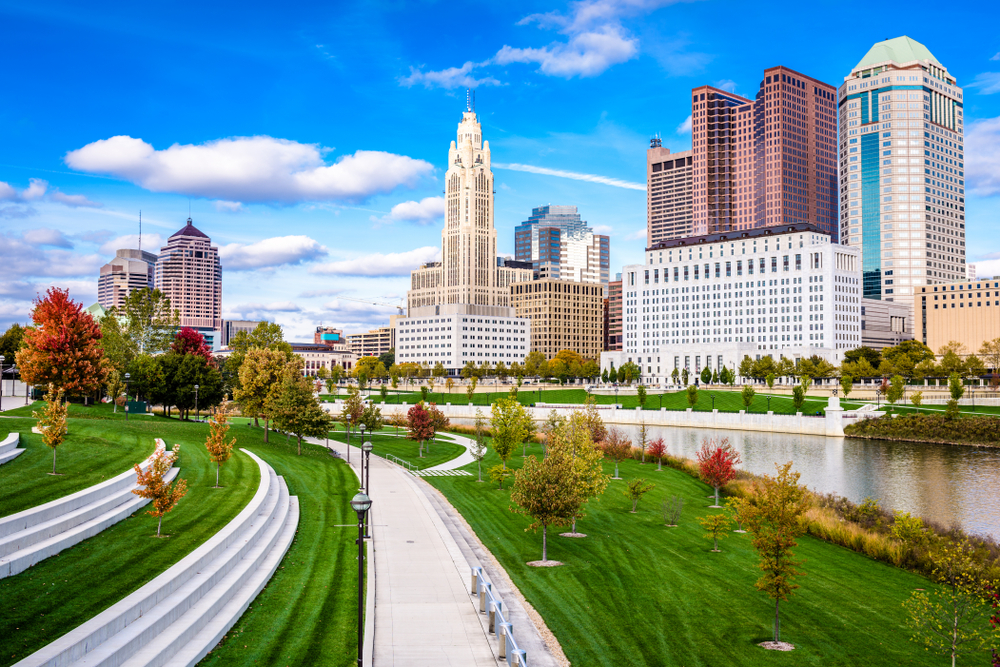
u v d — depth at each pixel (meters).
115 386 118.44
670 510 71.69
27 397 103.69
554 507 54.75
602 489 72.88
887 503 86.81
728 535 64.69
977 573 48.06
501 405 90.00
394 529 58.41
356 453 109.12
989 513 81.56
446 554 51.59
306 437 123.56
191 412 151.38
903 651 40.75
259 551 46.16
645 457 112.69
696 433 169.50
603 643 40.22
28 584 34.28
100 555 39.47
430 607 41.03
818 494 81.56
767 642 41.50
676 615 45.00
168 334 157.50
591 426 113.19
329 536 55.06
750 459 125.00
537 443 129.75
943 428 146.00
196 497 56.22
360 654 31.27
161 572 37.09
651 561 56.22
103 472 53.72
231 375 169.25
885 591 50.56
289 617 38.03
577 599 46.91
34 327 92.31
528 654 36.75
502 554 57.31
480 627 38.31
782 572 42.16
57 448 60.66
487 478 93.06
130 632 30.64
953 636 39.09
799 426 166.12
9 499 42.84
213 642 33.72
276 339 186.50
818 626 44.09
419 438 114.50
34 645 28.27
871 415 165.12
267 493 61.25
